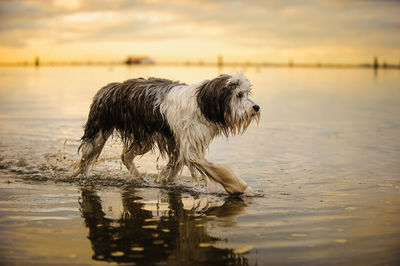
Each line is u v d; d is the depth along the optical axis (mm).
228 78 5012
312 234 3760
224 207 4527
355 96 16984
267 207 4504
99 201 4715
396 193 4910
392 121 10398
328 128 9445
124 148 5949
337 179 5504
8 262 3215
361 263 3234
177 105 5188
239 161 6488
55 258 3285
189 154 5191
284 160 6539
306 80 28578
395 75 35500
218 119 5027
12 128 9359
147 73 31188
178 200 4805
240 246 3512
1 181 5504
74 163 6074
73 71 44031
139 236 3705
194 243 3562
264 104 14250
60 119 10680
